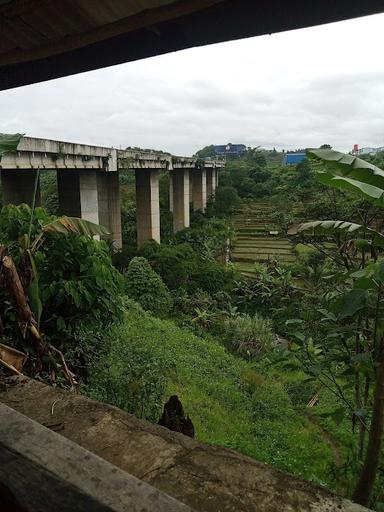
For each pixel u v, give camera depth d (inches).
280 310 687.7
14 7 96.1
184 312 709.9
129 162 811.4
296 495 52.8
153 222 988.6
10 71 134.0
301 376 485.4
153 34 107.6
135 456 62.1
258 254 1135.6
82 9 95.8
